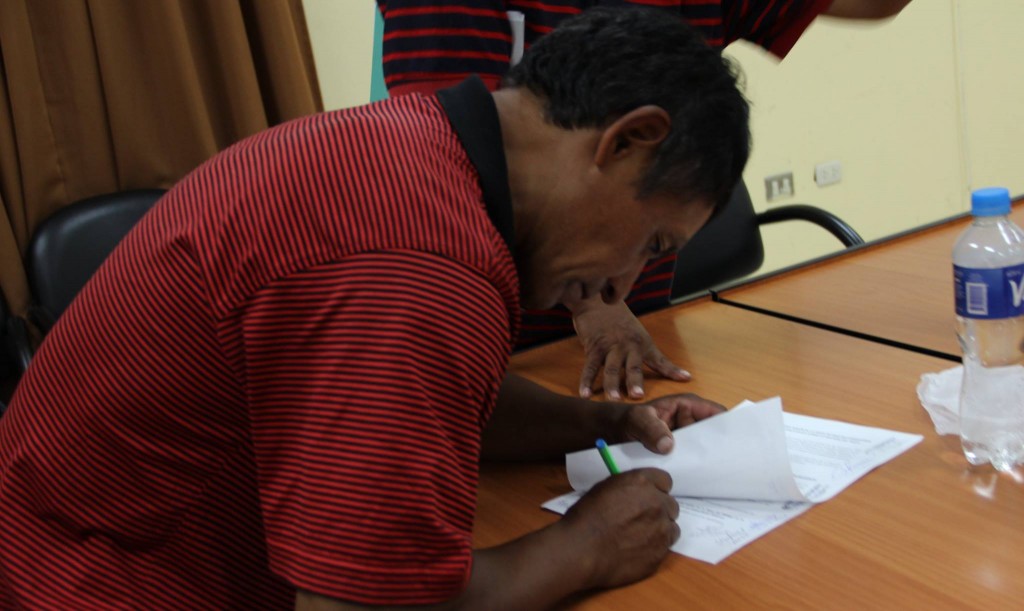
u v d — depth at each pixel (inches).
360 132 27.4
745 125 29.2
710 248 83.7
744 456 36.4
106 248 76.9
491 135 28.3
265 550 31.4
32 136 80.0
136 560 29.9
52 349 30.1
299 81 89.4
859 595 29.2
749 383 46.9
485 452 42.8
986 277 36.6
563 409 41.9
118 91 82.4
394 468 23.7
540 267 30.3
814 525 33.7
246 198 26.4
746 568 31.6
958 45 141.6
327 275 24.5
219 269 25.8
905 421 40.5
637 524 31.9
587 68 27.8
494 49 52.3
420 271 24.4
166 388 27.3
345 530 24.0
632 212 28.6
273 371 25.0
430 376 24.1
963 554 30.5
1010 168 152.7
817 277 62.4
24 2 78.2
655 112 27.0
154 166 85.0
